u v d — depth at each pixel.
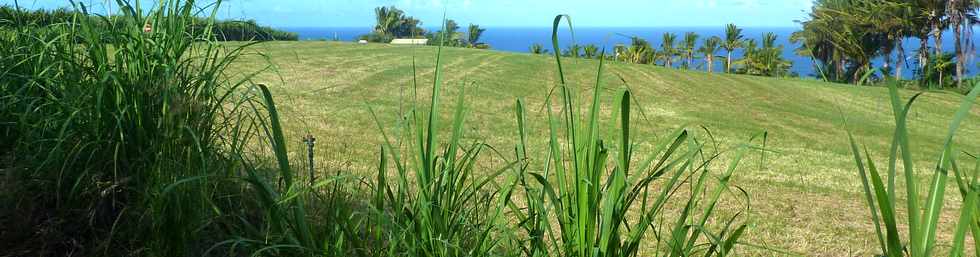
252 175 2.12
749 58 52.94
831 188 8.52
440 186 2.14
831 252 5.76
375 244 2.21
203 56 2.79
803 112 18.73
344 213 2.20
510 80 19.66
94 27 2.81
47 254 2.52
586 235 2.07
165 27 2.70
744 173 8.89
